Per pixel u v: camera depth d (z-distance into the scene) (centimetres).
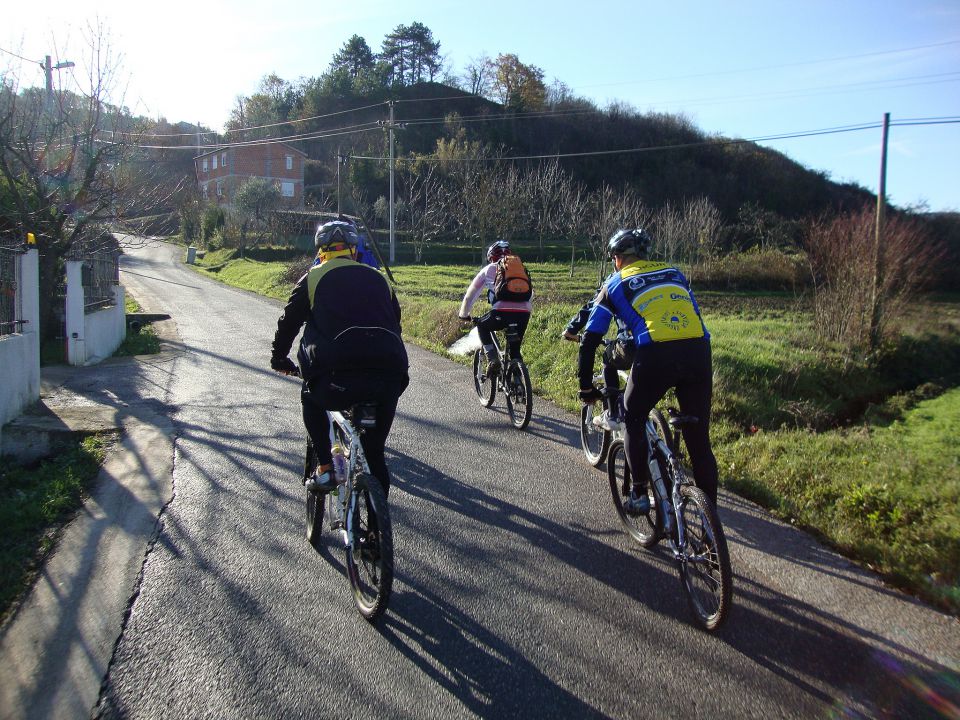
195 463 586
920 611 365
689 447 392
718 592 336
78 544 431
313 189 7125
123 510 486
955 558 404
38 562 409
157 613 353
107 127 1197
